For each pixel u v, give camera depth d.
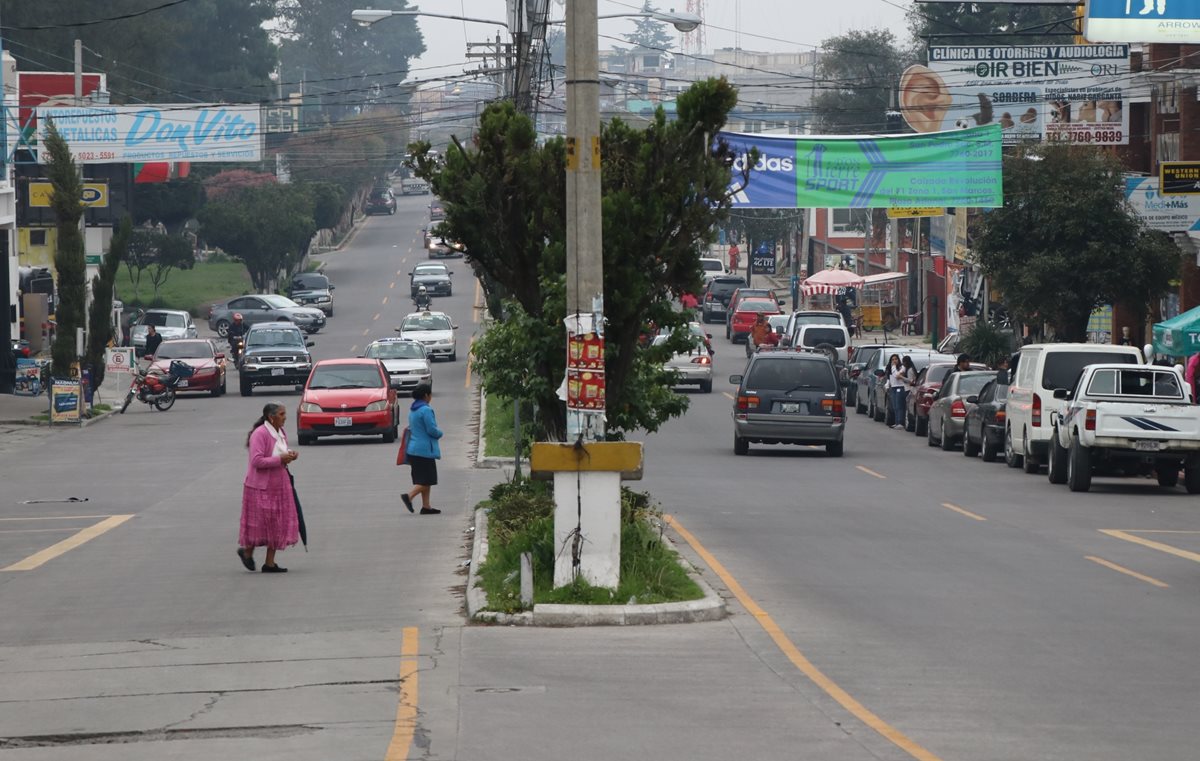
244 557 37.47
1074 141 107.81
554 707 22.55
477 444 74.44
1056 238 88.12
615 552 30.97
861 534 43.62
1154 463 56.66
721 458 70.62
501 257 36.75
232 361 145.38
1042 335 103.38
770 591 33.31
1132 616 30.67
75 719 22.48
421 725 21.47
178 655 27.27
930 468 67.12
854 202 84.81
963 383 78.00
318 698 23.45
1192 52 102.75
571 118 31.03
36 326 123.81
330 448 75.25
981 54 108.50
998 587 34.31
